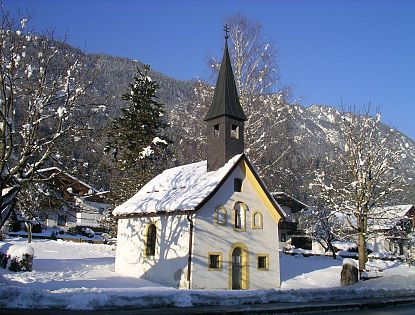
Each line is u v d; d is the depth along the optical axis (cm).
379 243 6075
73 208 1925
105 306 1422
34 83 1808
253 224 2731
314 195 3869
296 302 1848
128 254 2898
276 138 3641
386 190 3362
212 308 1534
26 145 1694
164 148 4609
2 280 1856
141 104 4738
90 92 1939
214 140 2858
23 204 1880
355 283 2975
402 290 2522
